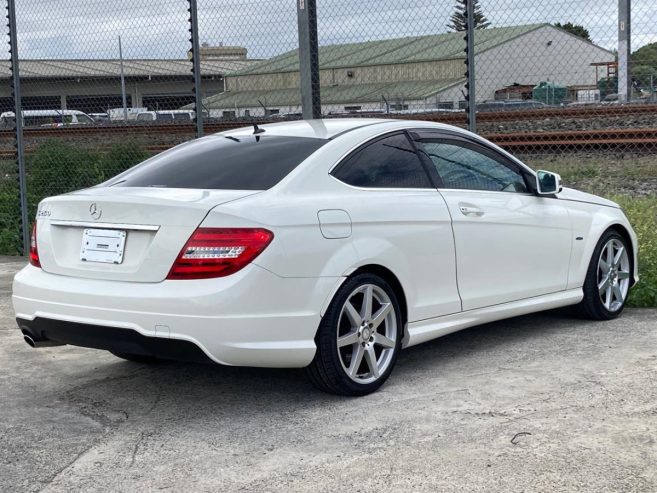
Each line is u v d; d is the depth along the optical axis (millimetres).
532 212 5582
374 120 5262
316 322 4312
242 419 4348
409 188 4922
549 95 11945
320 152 4676
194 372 5246
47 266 4602
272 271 4133
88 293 4293
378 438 3984
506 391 4582
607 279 6180
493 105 12672
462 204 5133
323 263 4328
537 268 5625
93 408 4625
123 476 3691
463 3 7980
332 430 4121
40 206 4758
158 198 4258
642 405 4266
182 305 4043
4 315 7055
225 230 4090
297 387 4848
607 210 6242
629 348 5352
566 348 5426
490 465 3609
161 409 4570
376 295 4660
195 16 9000
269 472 3666
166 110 14125
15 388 5027
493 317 5348
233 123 10867
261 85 10594
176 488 3545
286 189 4402
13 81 10266
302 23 8477
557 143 12273
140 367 5410
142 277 4207
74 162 11125
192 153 5094
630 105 10281
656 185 10758
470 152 5461
